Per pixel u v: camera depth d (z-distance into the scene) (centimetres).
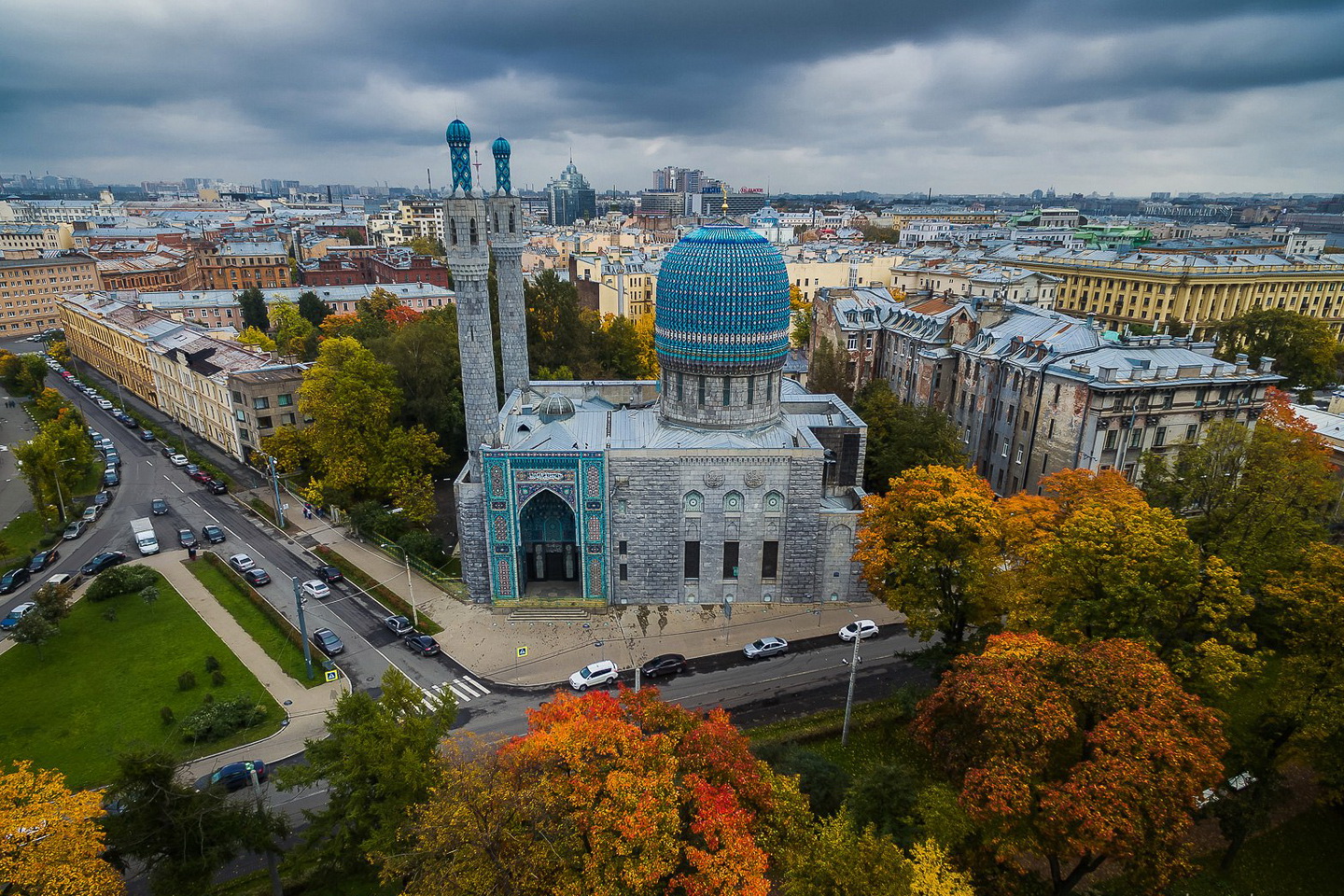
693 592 7662
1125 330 10050
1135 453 8319
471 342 7100
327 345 10050
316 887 4475
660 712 4378
